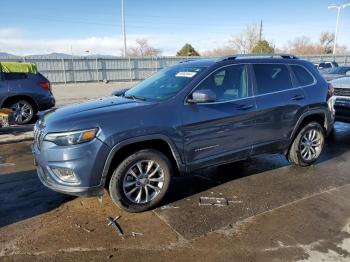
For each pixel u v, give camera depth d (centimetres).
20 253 305
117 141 351
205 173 509
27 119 952
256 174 504
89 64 3181
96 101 434
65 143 342
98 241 325
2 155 621
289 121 492
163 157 387
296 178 487
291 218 367
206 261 294
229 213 380
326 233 336
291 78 504
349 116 718
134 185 378
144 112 371
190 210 388
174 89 411
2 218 370
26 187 459
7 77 910
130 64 3378
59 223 359
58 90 2289
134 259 297
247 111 442
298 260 294
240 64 452
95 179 350
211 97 386
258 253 304
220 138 423
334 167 537
